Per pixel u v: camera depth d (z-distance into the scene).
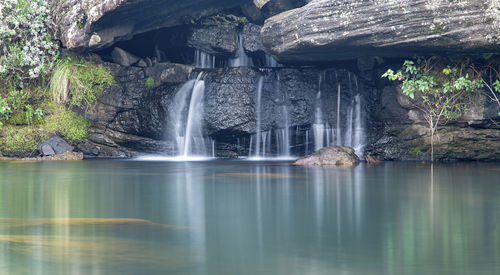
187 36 19.39
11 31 17.53
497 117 15.24
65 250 5.36
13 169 14.57
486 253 5.25
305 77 18.38
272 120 18.31
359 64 17.59
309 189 10.05
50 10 17.75
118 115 19.28
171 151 19.23
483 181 11.23
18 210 7.66
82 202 8.45
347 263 4.95
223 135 18.66
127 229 6.33
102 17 15.95
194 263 4.95
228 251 5.35
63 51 18.58
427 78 15.40
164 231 6.24
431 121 16.14
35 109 18.64
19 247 5.48
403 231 6.22
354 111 18.03
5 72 18.08
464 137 16.02
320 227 6.46
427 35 12.48
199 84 18.55
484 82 15.00
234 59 19.77
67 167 15.19
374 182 11.19
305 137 18.75
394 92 16.80
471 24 11.84
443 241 5.75
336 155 15.83
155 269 4.77
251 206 8.06
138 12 16.06
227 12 19.34
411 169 14.03
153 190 10.03
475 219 6.95
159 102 18.83
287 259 5.08
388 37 13.09
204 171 13.92
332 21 13.84
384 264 4.91
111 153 19.31
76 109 19.02
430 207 7.92
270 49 15.84
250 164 16.23
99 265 4.88
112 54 19.73
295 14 14.78
